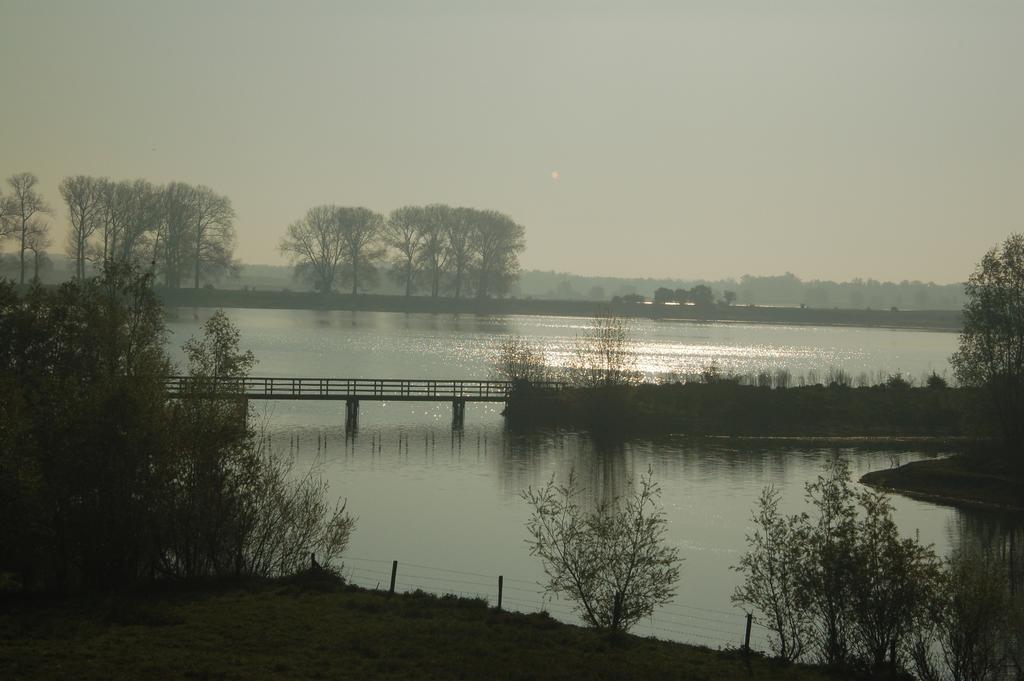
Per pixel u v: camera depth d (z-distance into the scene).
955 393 60.12
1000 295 46.81
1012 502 40.66
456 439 53.59
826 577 20.94
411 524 35.09
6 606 20.77
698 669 19.27
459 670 17.84
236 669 17.25
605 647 20.09
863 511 38.22
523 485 42.25
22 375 29.61
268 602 21.64
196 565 23.86
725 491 41.59
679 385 65.06
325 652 18.45
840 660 20.64
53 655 17.52
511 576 28.97
